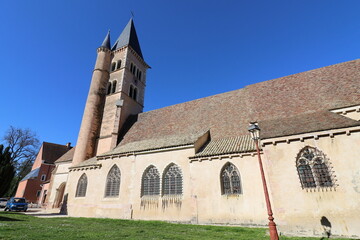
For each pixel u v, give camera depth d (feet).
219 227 44.11
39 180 148.66
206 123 76.02
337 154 38.93
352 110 50.90
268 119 63.57
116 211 64.39
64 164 110.42
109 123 100.42
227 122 71.87
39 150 172.04
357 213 34.47
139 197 62.28
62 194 105.40
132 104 112.98
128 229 41.57
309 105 60.54
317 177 39.47
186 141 62.69
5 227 35.40
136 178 65.46
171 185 59.52
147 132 86.58
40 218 58.13
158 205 58.49
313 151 41.32
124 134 93.91
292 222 38.06
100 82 115.03
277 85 75.46
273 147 44.55
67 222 51.13
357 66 63.52
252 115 68.90
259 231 38.75
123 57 120.67
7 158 124.47
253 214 46.39
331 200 36.86
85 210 71.05
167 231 40.09
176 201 56.29
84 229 39.24
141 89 126.31
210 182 53.57
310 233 36.19
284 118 58.03
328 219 35.96
